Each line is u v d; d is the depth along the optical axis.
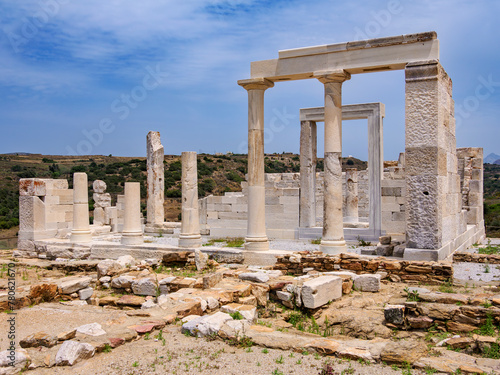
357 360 7.22
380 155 20.52
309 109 22.67
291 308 10.61
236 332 8.05
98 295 12.67
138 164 62.66
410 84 13.59
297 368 6.87
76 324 9.11
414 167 13.59
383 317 9.62
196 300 9.95
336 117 14.80
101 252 18.03
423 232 13.48
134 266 15.02
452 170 15.80
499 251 18.56
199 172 58.34
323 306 10.45
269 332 8.35
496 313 8.74
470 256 15.22
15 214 36.28
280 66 15.43
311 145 22.81
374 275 11.78
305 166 22.61
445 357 7.52
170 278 12.63
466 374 6.66
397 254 14.47
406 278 12.52
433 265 12.21
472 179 24.11
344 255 13.47
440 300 9.82
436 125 13.35
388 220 20.02
